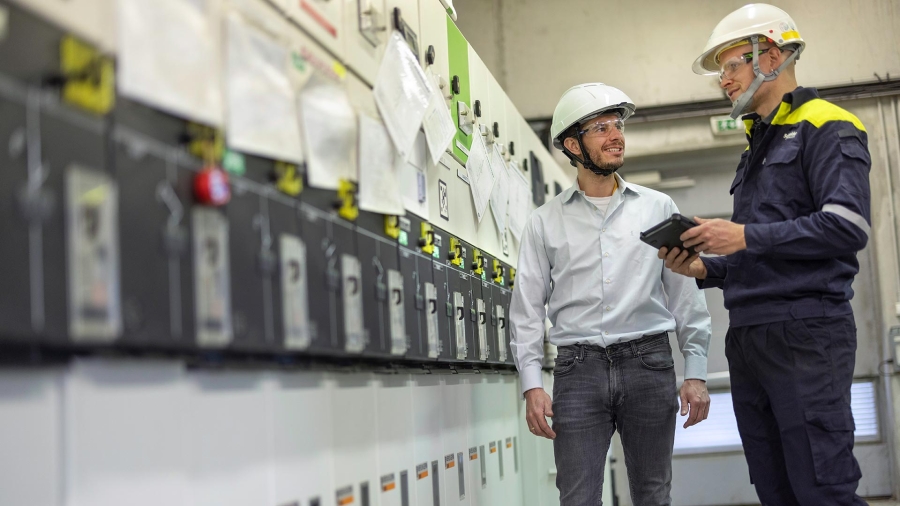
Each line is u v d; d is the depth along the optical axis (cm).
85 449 89
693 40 609
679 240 211
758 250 196
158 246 99
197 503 109
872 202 591
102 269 89
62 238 84
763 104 222
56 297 83
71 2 88
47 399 87
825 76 593
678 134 606
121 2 94
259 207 124
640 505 247
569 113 254
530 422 249
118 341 91
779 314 202
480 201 288
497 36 631
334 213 154
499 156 330
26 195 80
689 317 255
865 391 591
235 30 119
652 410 242
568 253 255
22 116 81
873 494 583
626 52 616
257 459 125
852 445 198
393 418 191
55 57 86
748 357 211
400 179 196
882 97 594
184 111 104
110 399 94
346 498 158
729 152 609
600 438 245
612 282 248
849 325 201
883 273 585
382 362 185
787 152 205
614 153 253
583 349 246
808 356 199
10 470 82
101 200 90
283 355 134
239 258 117
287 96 134
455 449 249
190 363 110
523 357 254
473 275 275
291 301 131
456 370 258
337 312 151
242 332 116
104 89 92
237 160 119
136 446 97
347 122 161
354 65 170
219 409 116
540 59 625
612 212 254
